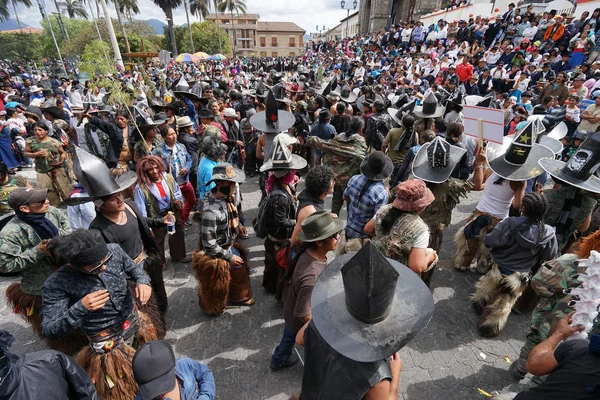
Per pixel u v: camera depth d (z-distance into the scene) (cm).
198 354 330
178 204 420
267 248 375
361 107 902
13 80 2259
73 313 204
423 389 296
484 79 1198
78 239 204
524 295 366
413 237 254
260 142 568
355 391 142
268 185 394
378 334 141
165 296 358
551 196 379
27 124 866
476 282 399
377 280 132
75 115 955
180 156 494
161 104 775
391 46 2247
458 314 379
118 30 4441
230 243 347
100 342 238
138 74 1652
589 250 218
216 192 327
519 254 321
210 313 371
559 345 167
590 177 342
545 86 945
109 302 233
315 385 165
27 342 342
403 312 150
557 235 382
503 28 1493
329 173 303
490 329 341
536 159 375
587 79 977
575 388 150
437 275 446
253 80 1797
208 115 656
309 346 172
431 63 1570
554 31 1242
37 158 548
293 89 1075
